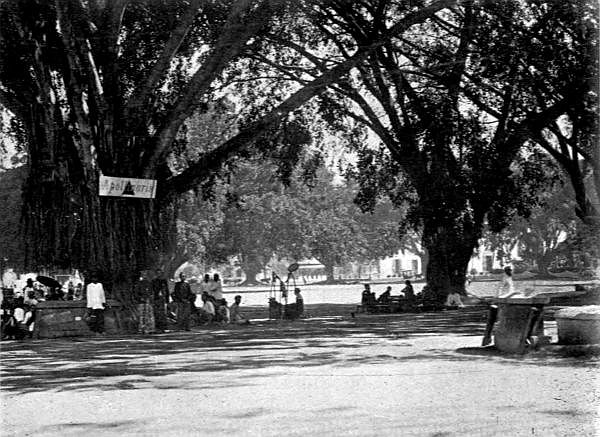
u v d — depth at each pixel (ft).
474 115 112.06
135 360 50.03
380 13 90.79
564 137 119.03
